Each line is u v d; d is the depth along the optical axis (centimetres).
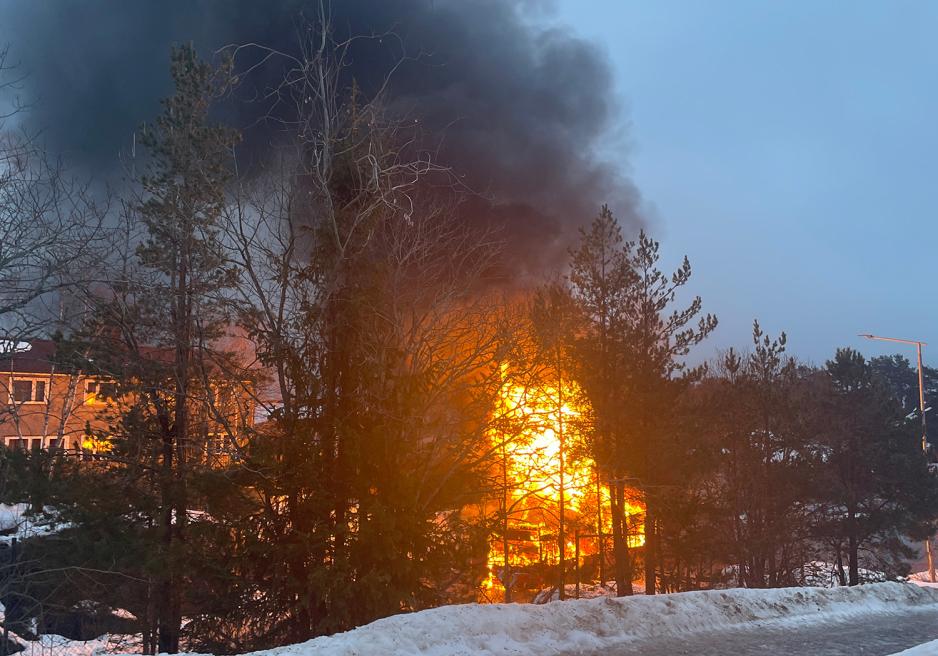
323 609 1398
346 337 1493
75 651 1644
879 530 2902
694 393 2881
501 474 1906
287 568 1380
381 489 1420
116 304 1537
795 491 2806
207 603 1441
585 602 1070
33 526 1666
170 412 1756
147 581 1586
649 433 2355
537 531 2416
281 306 1519
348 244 1480
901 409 3031
